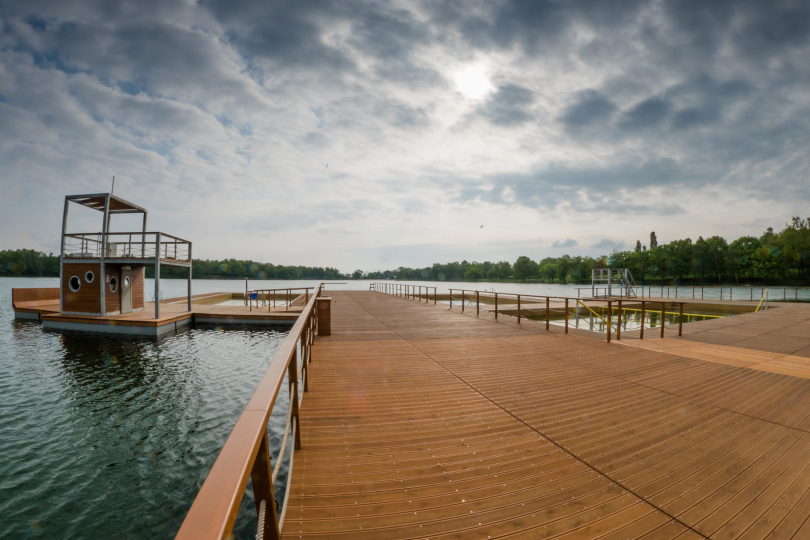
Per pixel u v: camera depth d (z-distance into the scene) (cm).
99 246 1805
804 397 476
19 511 476
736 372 594
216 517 66
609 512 241
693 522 233
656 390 501
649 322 2045
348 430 365
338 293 3119
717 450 330
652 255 9381
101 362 1214
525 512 240
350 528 221
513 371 593
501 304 2239
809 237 6700
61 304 1825
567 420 396
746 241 8138
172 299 2864
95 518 464
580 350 757
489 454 319
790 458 316
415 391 491
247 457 88
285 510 237
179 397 889
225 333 1720
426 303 1989
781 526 230
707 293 4762
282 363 181
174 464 588
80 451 628
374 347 780
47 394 909
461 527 224
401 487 267
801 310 1614
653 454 321
